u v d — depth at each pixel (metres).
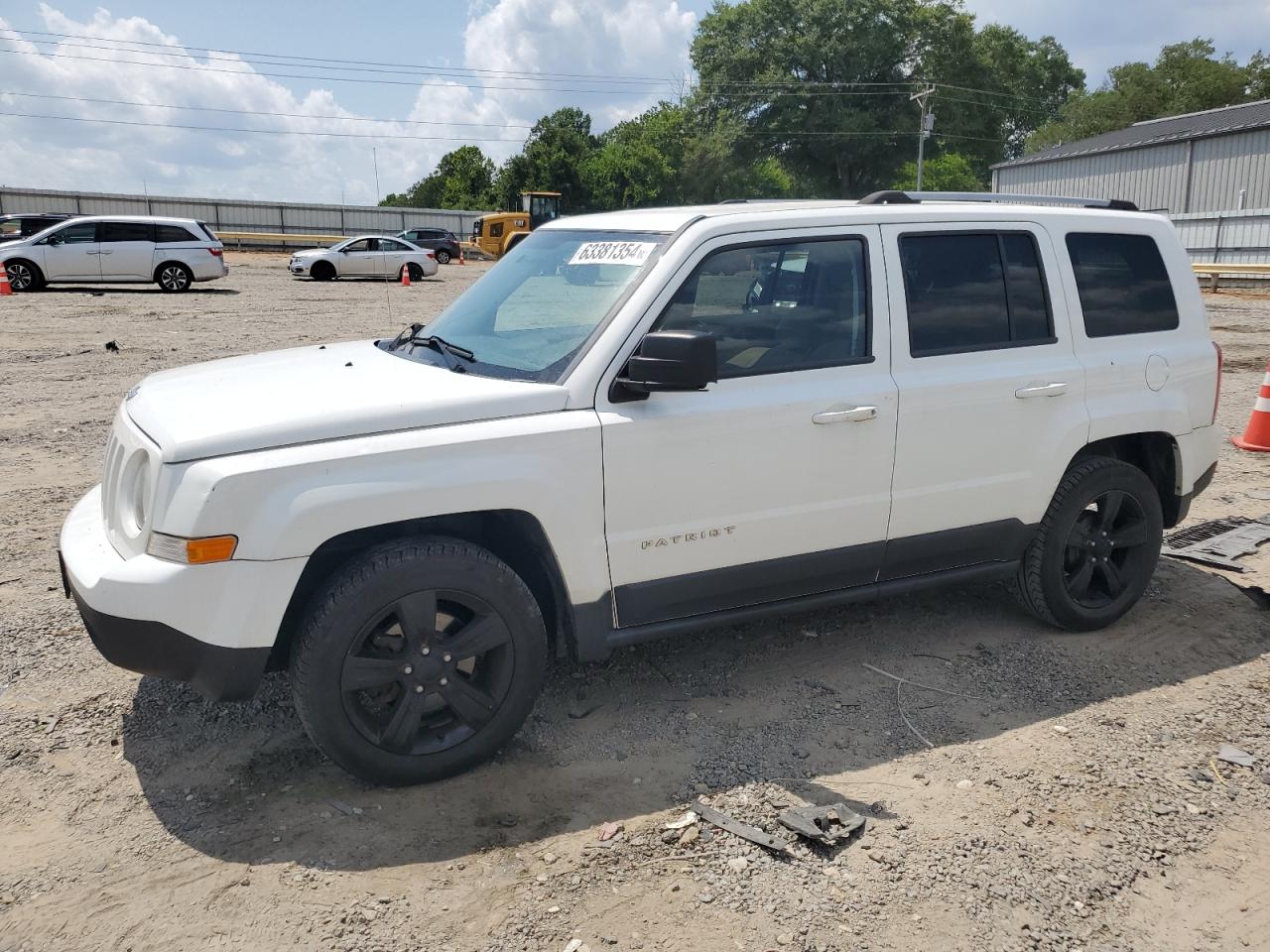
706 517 3.76
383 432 3.28
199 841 3.14
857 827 3.20
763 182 77.00
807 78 77.75
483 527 3.73
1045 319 4.47
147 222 24.33
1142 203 40.75
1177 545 6.03
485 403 3.41
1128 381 4.64
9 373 11.77
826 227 3.99
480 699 3.46
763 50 77.19
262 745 3.71
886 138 76.69
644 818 3.28
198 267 24.70
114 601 3.13
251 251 48.12
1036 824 3.27
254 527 3.09
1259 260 30.97
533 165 74.44
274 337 15.34
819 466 3.93
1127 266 4.75
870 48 75.06
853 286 4.04
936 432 4.15
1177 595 5.28
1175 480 4.96
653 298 3.64
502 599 3.43
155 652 3.13
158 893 2.90
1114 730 3.89
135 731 3.79
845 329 4.01
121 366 12.37
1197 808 3.38
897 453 4.08
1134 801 3.41
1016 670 4.38
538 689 3.58
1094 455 4.78
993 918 2.83
